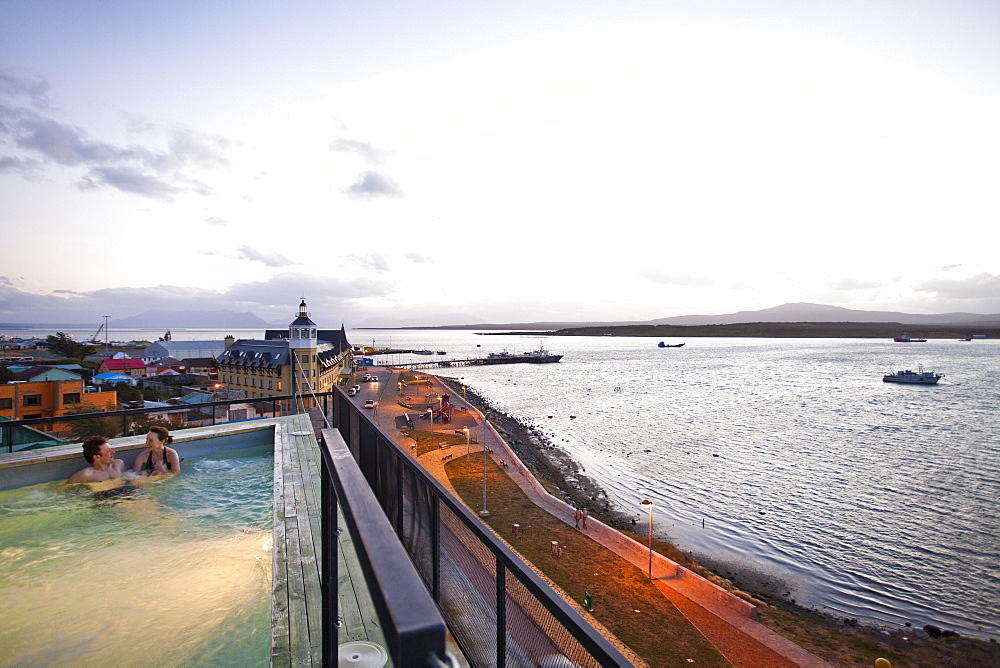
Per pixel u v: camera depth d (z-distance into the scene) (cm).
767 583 2944
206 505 733
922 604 2762
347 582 421
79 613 428
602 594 2477
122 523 659
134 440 936
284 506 618
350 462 201
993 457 6078
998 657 2247
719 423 8225
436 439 6044
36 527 639
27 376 4084
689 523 3894
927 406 10081
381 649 327
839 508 4319
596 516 3900
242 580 499
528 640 176
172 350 13800
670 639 2155
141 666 357
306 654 331
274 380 7381
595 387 13225
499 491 4078
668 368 19625
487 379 15338
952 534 3788
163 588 483
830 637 2345
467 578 238
